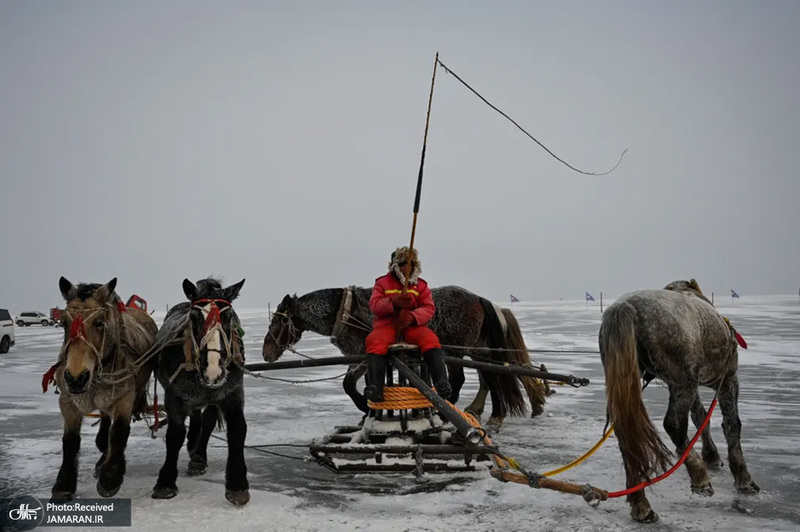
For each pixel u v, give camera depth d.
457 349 9.75
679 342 6.11
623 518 6.01
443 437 7.70
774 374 15.77
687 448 6.09
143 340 7.35
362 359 7.88
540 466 7.86
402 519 6.05
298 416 11.55
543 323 36.31
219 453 8.81
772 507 6.25
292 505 6.48
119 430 6.61
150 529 5.80
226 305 6.55
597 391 13.96
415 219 7.59
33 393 14.61
